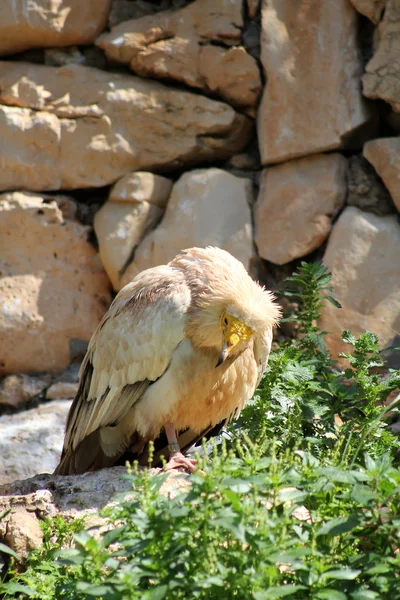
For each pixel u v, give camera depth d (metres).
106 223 12.98
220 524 4.68
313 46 12.32
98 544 4.98
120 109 12.94
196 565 4.89
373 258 11.94
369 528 5.38
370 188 12.27
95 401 8.47
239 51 12.69
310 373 8.43
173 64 12.94
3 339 12.77
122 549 5.36
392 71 11.95
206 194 12.70
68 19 12.98
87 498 7.29
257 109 12.96
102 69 13.33
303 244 12.29
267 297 8.04
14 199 12.87
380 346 11.65
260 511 4.90
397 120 12.46
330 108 12.23
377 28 12.16
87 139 12.93
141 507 5.18
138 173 12.90
